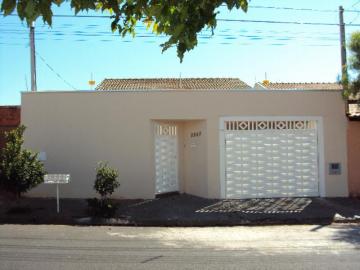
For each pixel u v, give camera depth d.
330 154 15.98
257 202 15.00
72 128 15.84
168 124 16.64
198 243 9.81
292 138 15.95
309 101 15.95
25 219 12.47
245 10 4.21
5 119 17.47
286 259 8.24
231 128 15.75
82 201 15.09
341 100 16.00
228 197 15.66
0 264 7.77
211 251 8.98
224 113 15.70
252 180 15.77
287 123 15.95
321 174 15.95
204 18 3.97
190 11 3.92
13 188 13.16
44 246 9.27
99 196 15.67
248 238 10.43
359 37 14.87
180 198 15.84
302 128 16.00
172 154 16.80
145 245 9.55
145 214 13.20
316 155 16.02
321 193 15.91
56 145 15.84
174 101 15.71
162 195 16.25
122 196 15.66
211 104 15.70
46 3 3.51
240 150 15.74
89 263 7.89
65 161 15.81
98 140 15.78
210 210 13.77
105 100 15.80
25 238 10.12
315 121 16.02
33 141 15.90
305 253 8.75
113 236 10.57
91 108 15.82
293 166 15.91
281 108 15.85
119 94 15.80
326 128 15.99
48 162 15.82
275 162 15.86
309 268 7.57
